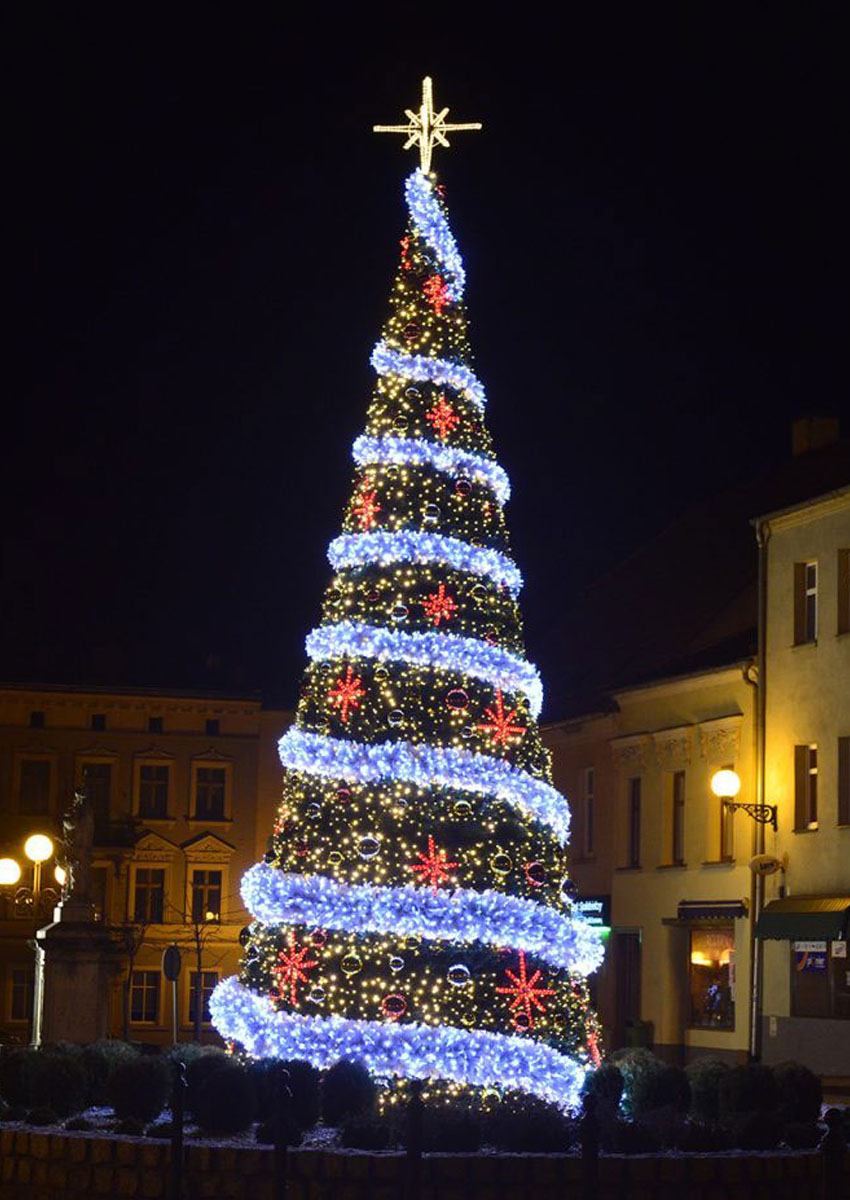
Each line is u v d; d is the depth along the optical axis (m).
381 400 25.16
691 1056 41.91
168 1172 17.81
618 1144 18.52
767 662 39.56
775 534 39.66
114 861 67.62
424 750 23.47
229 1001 23.91
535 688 24.69
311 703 24.36
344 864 23.36
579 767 49.00
